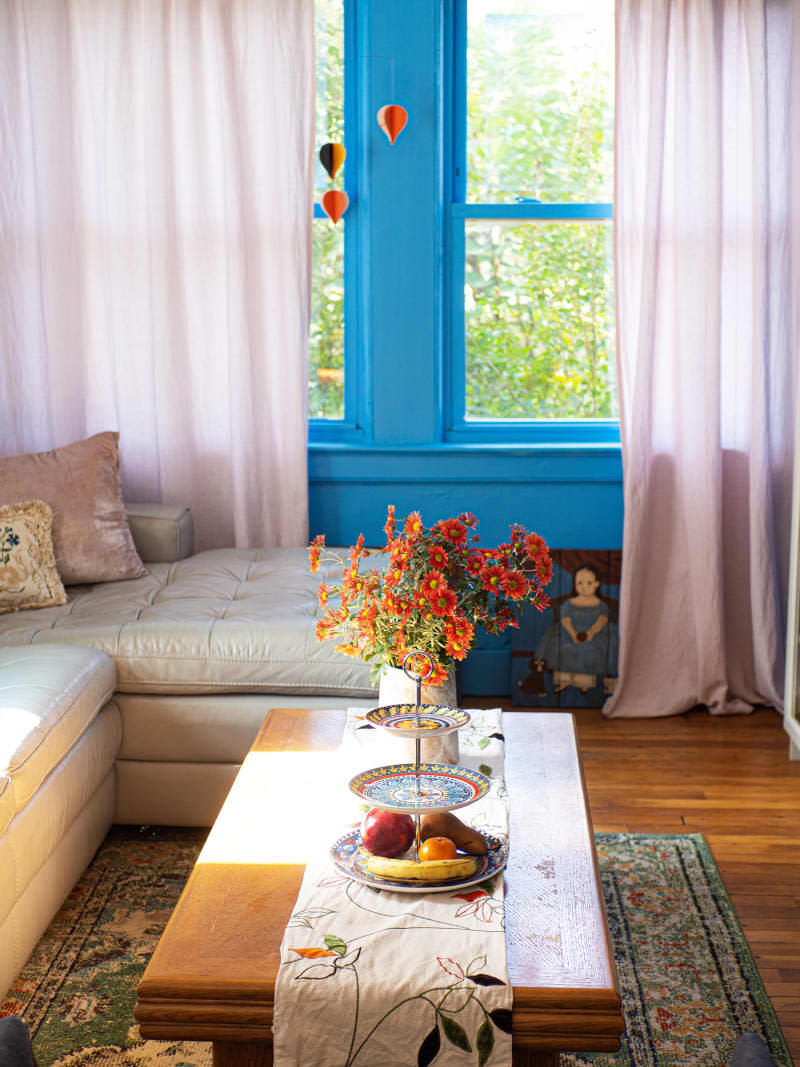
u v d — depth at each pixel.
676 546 3.72
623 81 3.49
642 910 2.44
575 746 2.15
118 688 2.72
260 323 3.71
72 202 3.65
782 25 3.49
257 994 1.39
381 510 3.89
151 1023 1.40
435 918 1.51
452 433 3.98
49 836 2.21
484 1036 1.35
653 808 2.98
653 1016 2.07
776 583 3.70
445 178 3.87
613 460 3.80
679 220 3.54
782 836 2.81
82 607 3.05
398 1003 1.36
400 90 3.65
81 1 3.55
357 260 3.89
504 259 3.90
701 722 3.66
